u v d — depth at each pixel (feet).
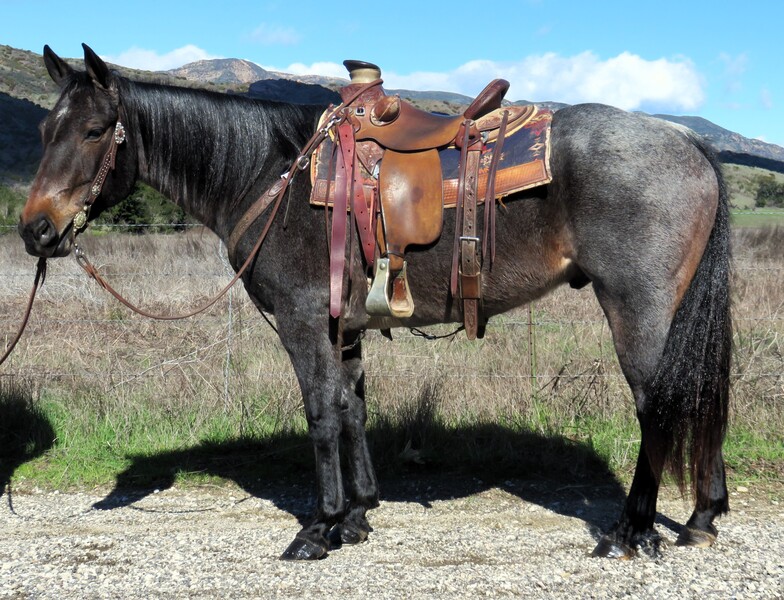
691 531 11.09
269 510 13.28
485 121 10.74
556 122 10.48
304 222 11.18
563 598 9.41
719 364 10.03
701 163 10.02
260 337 22.24
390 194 10.73
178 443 16.34
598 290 10.25
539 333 22.29
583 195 9.98
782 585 9.67
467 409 16.80
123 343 23.03
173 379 18.67
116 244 39.27
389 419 16.22
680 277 9.92
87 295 26.81
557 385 17.19
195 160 12.02
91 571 10.57
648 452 10.12
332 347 11.31
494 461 15.12
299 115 11.98
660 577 10.01
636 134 9.98
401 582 10.03
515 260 10.57
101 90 11.46
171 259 34.65
